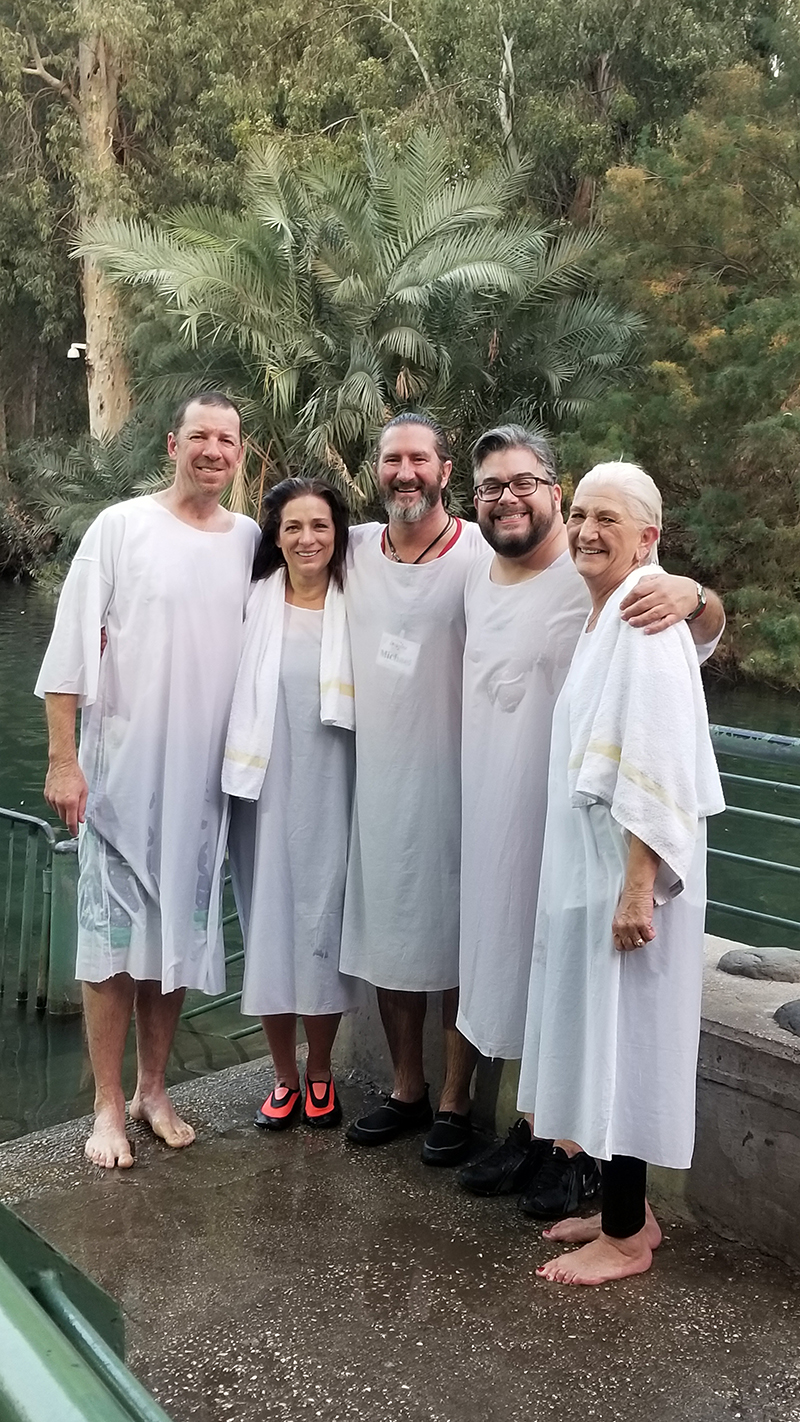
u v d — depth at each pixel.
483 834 2.58
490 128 21.95
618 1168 2.25
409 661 2.74
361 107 21.31
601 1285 2.27
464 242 16.20
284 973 2.90
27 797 9.13
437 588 2.75
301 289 16.84
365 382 15.73
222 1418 1.89
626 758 2.06
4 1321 0.56
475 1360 2.04
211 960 2.90
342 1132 3.00
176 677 2.76
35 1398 0.51
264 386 17.17
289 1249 2.41
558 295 18.05
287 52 22.27
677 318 18.22
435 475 2.72
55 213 25.08
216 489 2.81
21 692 13.91
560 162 21.86
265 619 2.86
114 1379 0.60
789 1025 2.36
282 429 17.58
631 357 18.42
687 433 17.67
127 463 21.89
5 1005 4.55
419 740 2.75
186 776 2.79
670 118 21.66
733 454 17.33
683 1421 1.88
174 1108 3.09
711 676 17.69
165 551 2.77
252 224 16.73
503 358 17.92
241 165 21.70
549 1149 2.60
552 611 2.51
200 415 2.78
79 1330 0.63
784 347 16.31
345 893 2.89
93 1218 2.54
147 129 24.19
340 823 2.88
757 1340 2.09
